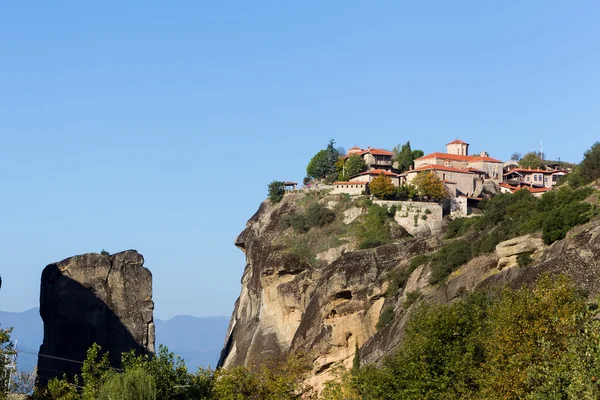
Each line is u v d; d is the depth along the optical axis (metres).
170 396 99.56
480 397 80.12
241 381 108.12
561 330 73.19
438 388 86.19
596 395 61.28
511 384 72.88
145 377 92.50
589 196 142.12
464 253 143.50
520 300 79.19
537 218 135.38
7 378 100.94
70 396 101.94
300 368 139.25
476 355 87.19
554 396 64.75
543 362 70.12
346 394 109.62
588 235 112.75
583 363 63.22
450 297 134.50
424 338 89.94
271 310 199.50
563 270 104.19
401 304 148.00
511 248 126.62
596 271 101.50
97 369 102.25
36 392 104.88
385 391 92.00
